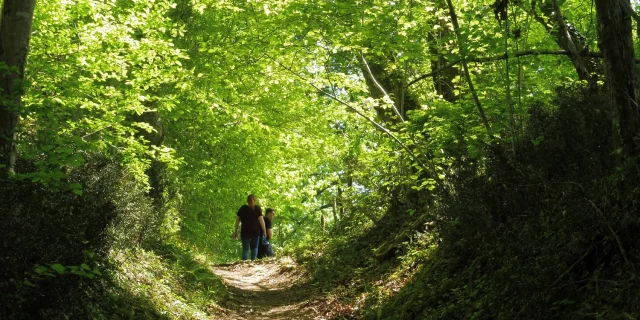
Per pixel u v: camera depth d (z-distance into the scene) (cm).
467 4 1148
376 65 1488
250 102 1728
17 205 586
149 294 934
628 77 615
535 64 1002
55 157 640
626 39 619
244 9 1390
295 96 1878
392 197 1548
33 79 1023
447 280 853
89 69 1134
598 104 739
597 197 628
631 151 606
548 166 750
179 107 1755
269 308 1266
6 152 659
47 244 592
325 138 1917
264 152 2330
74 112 1180
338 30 1123
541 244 659
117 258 946
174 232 1697
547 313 584
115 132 1184
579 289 578
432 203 1223
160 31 1334
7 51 703
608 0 618
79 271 578
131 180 1172
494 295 694
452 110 1013
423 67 1397
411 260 1097
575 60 851
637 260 544
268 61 1330
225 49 1342
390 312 928
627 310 506
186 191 2375
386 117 1544
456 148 1039
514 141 846
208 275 1293
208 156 2275
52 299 605
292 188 2689
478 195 828
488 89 1002
